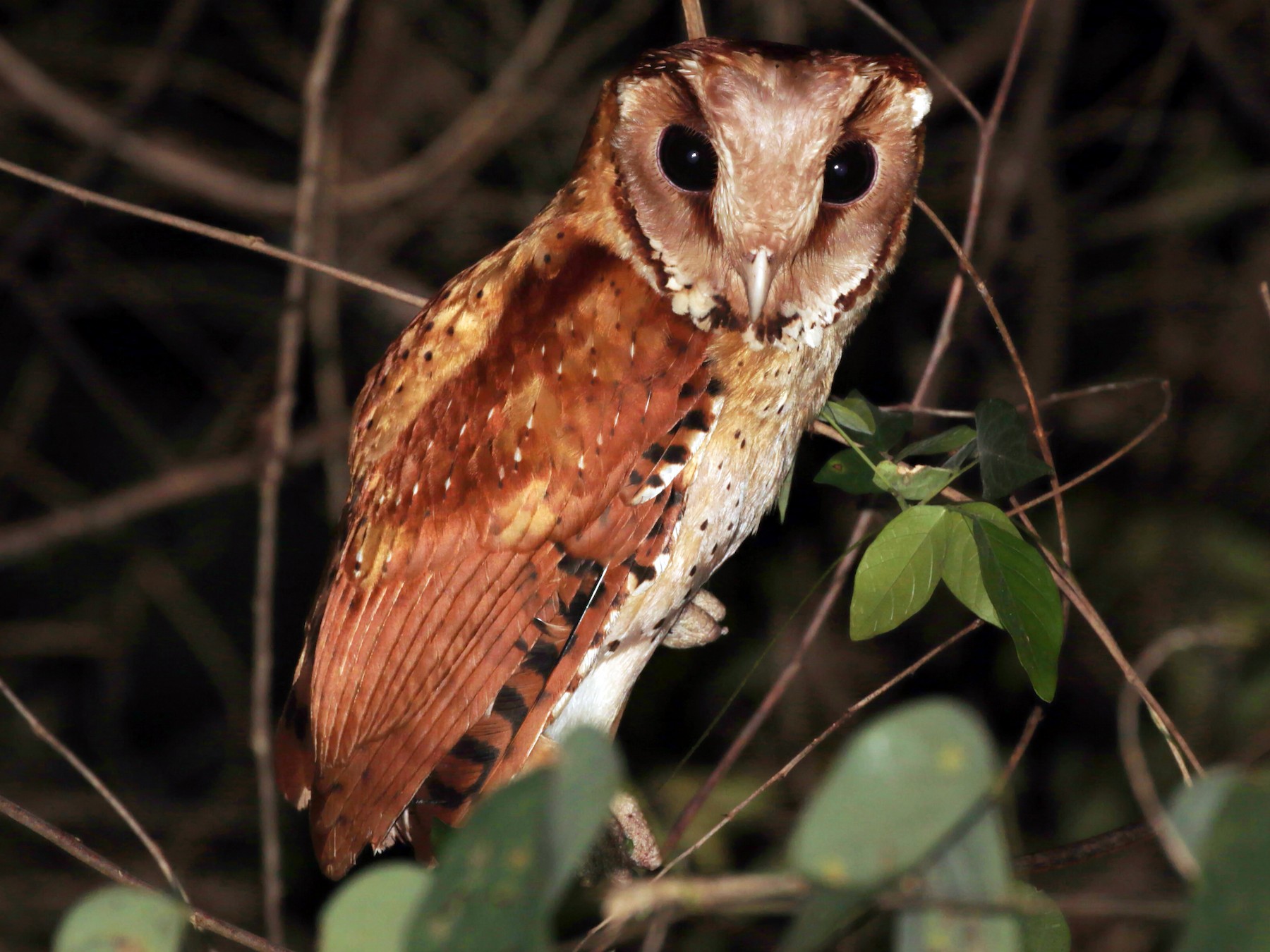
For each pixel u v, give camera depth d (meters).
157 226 13.58
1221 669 9.90
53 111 11.47
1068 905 3.66
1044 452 5.24
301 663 6.63
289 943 11.00
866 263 6.15
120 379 14.78
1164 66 11.47
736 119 5.59
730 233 5.66
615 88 6.08
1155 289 11.96
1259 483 11.18
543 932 3.01
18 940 11.09
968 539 4.97
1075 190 13.28
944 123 12.02
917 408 6.22
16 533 11.46
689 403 5.98
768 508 6.50
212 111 13.81
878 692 5.00
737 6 11.41
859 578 4.99
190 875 11.52
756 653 10.52
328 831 6.08
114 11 13.60
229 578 13.66
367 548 6.16
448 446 6.06
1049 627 4.77
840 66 5.72
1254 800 3.04
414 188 11.45
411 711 5.98
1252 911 2.98
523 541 5.98
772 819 9.42
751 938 6.20
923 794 3.19
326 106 10.48
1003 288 11.80
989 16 12.22
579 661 5.99
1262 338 11.56
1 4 13.14
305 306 10.80
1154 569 10.62
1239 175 12.10
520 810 3.17
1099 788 10.05
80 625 13.30
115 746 13.12
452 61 12.95
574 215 6.22
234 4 13.18
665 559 6.07
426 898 3.18
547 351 6.02
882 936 5.06
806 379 6.24
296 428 13.20
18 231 12.16
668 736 10.49
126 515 11.48
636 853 6.33
